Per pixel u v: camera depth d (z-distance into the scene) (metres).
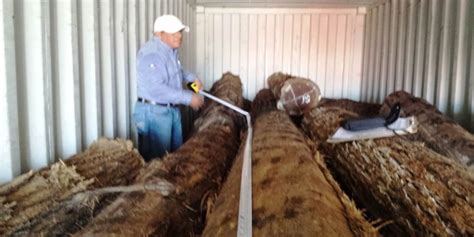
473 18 4.56
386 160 2.89
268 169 2.44
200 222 2.33
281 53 8.06
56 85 3.08
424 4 5.70
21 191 2.30
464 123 4.77
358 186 3.04
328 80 8.09
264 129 3.84
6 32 2.37
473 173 2.54
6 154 2.43
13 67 2.45
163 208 2.10
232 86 6.60
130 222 1.88
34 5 2.71
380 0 7.23
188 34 7.19
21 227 1.98
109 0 3.85
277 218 1.73
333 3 7.83
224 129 4.16
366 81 7.86
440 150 3.67
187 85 4.60
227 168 3.35
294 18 7.98
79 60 3.40
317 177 2.29
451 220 2.05
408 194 2.39
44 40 2.79
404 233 2.30
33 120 2.77
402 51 6.41
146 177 2.48
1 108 2.40
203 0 7.88
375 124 3.55
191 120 7.10
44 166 2.77
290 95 5.46
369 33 7.76
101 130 3.79
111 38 3.93
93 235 1.74
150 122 4.21
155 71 4.14
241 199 1.99
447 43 5.09
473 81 4.57
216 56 8.14
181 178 2.53
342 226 1.71
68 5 3.10
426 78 5.60
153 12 5.23
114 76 4.07
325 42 8.02
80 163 2.89
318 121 4.77
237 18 8.03
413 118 3.54
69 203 2.17
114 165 3.04
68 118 3.19
